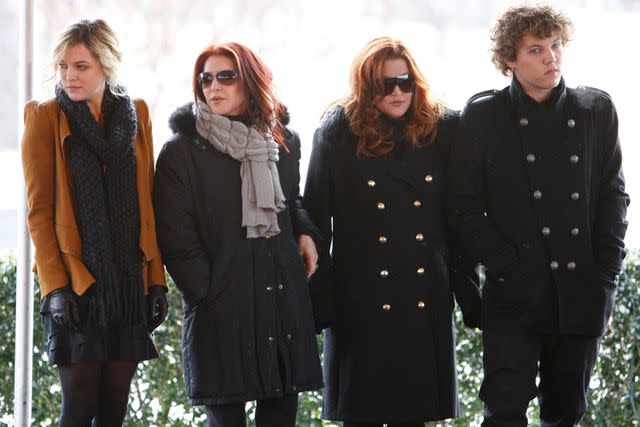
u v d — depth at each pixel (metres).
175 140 11.84
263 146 11.86
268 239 11.87
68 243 11.28
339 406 12.57
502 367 12.12
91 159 11.33
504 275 12.11
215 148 11.85
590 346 12.25
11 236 23.95
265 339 11.73
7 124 38.53
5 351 15.20
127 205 11.45
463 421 15.48
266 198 11.70
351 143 12.48
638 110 38.56
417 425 12.61
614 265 12.15
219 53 11.91
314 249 12.34
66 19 35.69
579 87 12.37
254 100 11.99
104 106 11.62
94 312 11.25
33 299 14.26
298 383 11.82
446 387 12.47
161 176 11.79
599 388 15.38
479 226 12.12
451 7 40.41
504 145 12.15
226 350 11.67
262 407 12.06
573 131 12.07
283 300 11.86
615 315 15.27
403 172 12.35
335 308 12.60
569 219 12.01
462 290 12.77
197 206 11.80
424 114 12.41
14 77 38.56
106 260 11.28
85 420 11.38
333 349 12.72
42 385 15.12
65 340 11.35
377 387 12.37
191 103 12.13
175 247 11.70
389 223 12.35
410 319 12.34
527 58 11.80
